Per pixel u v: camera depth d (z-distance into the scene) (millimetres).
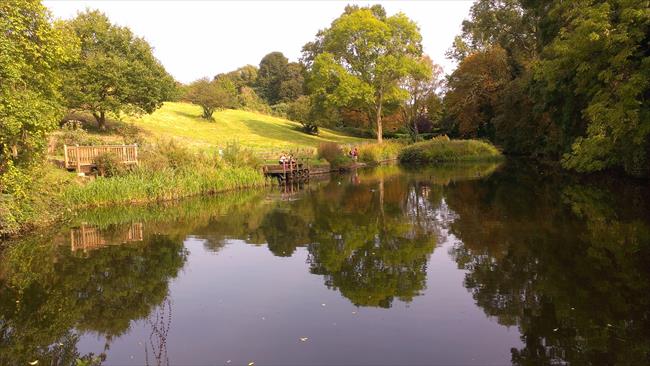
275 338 6848
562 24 25094
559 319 7203
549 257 10477
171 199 21859
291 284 9398
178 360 6254
